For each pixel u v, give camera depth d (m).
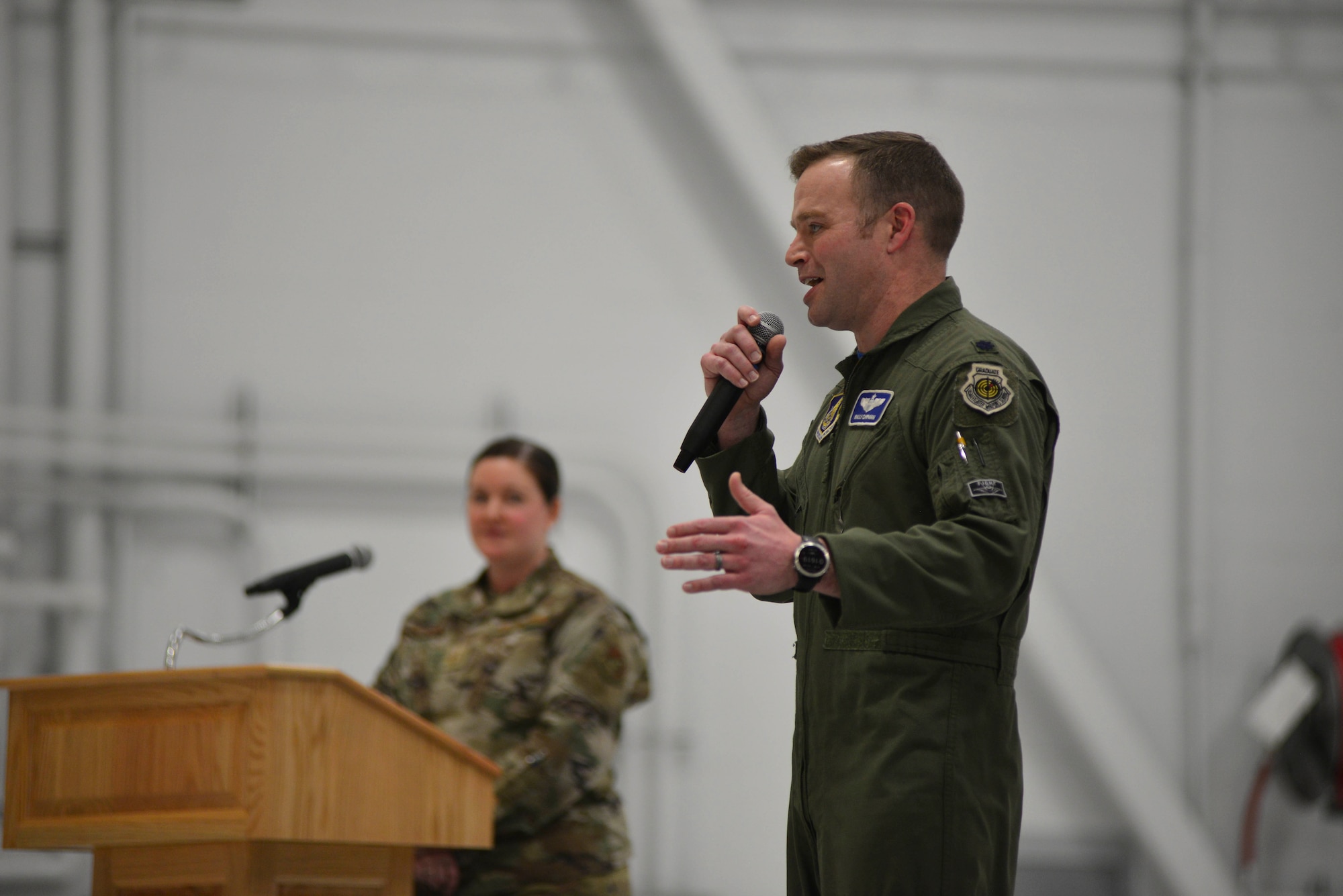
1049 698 11.67
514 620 7.47
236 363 11.72
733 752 11.56
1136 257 12.30
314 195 11.95
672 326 12.05
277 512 11.59
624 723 11.47
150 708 5.04
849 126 12.30
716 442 4.98
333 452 11.64
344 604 11.56
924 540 3.78
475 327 11.95
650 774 11.45
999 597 3.81
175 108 11.88
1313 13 12.52
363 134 12.03
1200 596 11.98
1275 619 12.05
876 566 3.71
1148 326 12.25
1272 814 11.84
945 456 4.04
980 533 3.83
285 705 4.98
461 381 11.89
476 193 12.06
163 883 5.02
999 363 4.18
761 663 11.67
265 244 11.86
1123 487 12.10
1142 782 11.44
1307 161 12.45
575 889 6.90
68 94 11.63
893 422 4.30
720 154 11.99
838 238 4.56
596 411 11.95
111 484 11.42
